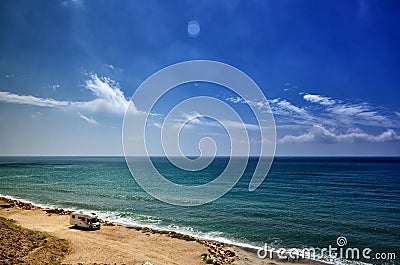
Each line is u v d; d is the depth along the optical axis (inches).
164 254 1032.2
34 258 857.5
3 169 6378.0
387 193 2881.4
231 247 1172.5
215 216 1779.0
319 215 1834.4
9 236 1032.2
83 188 3193.9
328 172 5536.4
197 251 1075.3
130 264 908.0
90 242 1140.5
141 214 1836.9
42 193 2778.1
